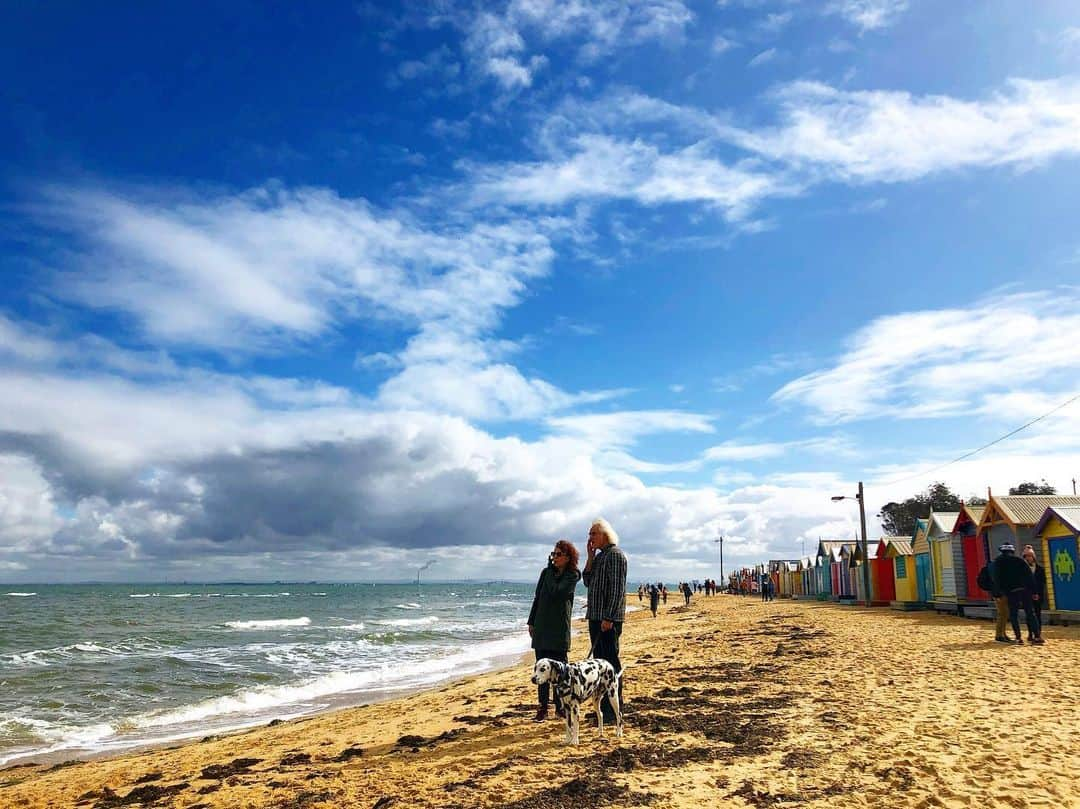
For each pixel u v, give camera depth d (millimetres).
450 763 7672
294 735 11547
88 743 13680
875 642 17781
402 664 26422
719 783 6277
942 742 7297
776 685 11656
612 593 8109
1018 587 16219
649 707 10047
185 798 7590
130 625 51438
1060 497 23891
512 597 171750
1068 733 7477
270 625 53125
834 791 5977
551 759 7277
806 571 57500
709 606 57375
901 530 82250
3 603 98438
